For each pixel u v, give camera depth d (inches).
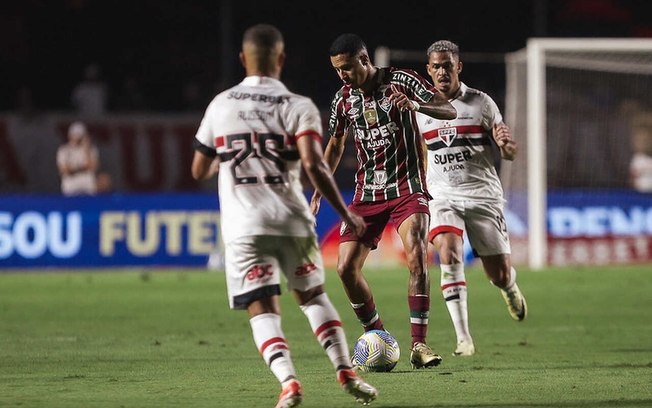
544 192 2844.5
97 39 3740.2
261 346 831.7
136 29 3764.8
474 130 1302.9
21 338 1480.1
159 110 3700.8
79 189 3034.0
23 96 3117.6
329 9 3759.8
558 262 2881.4
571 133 3016.7
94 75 3452.3
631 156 3014.3
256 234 832.9
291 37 3730.3
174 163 3157.0
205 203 2839.6
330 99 3634.4
